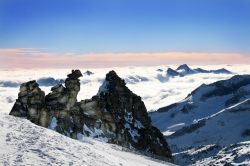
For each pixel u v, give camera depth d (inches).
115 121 4596.5
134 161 2600.9
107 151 2709.2
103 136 4072.3
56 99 3722.9
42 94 3634.4
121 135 4441.4
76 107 3907.5
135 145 4690.0
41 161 1483.8
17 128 1980.8
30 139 1796.3
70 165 1545.3
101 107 4768.7
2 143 1598.2
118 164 1937.7
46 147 1710.1
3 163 1349.7
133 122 5098.4
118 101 5216.5
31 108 3474.4
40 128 2185.0
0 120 2073.1
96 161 1787.6
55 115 3641.7
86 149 1996.8
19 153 1510.8
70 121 3747.5
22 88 3567.9
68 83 3860.7
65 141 2023.9
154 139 5059.1
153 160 3233.3
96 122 4099.4
